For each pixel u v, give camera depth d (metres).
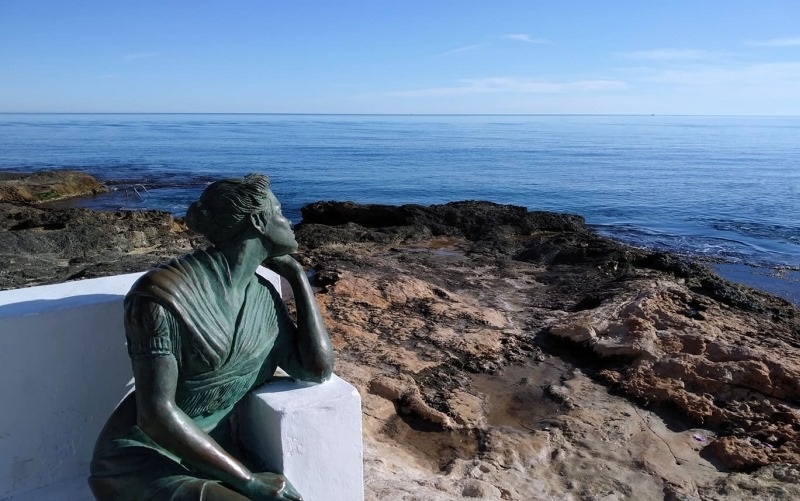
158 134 110.75
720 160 57.97
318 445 3.32
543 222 18.67
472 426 6.53
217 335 3.12
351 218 19.42
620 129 168.62
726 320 8.82
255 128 155.00
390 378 7.23
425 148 75.62
